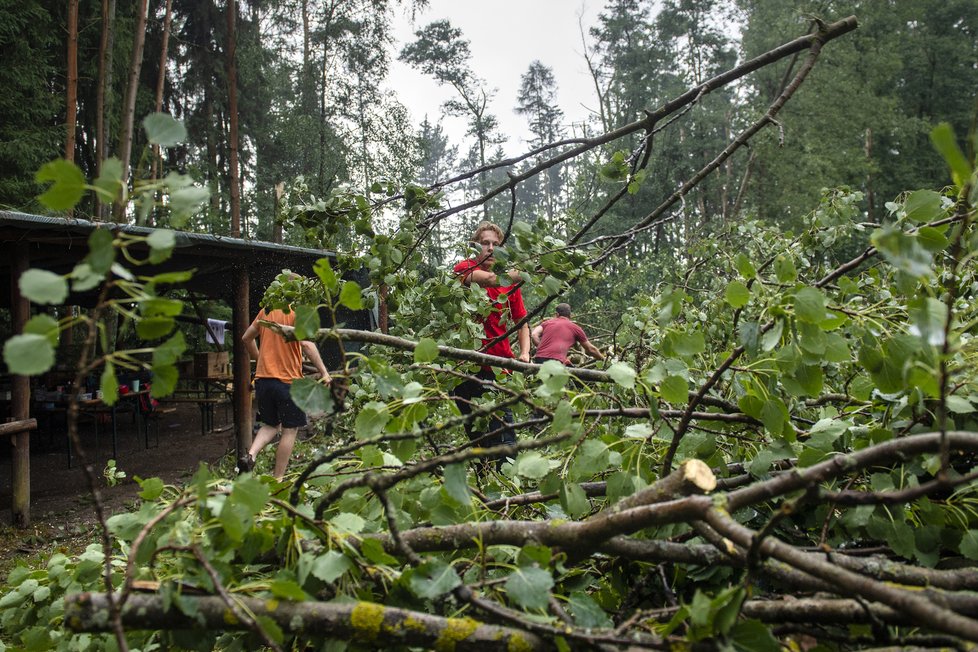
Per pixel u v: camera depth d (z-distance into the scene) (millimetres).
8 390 9602
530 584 1223
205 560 1219
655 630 1280
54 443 10641
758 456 1701
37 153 17031
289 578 1346
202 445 10430
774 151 23500
